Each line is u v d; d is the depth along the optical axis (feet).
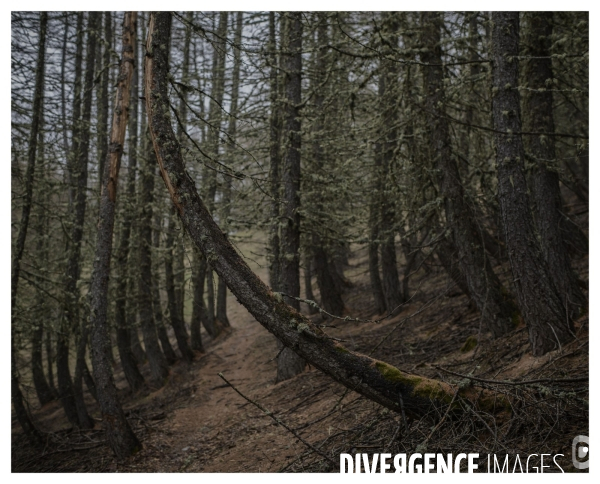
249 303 16.17
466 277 29.43
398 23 32.73
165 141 17.46
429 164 31.30
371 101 36.24
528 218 22.84
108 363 30.71
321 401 29.43
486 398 17.03
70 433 39.40
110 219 30.89
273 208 40.04
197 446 30.01
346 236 41.91
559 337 21.76
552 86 28.60
